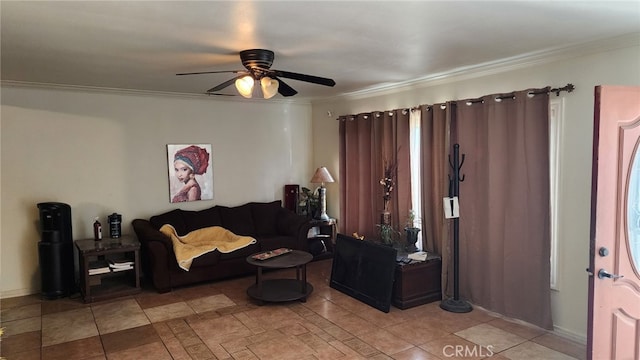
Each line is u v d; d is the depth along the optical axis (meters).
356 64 3.81
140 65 3.72
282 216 5.86
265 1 2.16
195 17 2.40
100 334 3.60
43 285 4.44
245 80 3.13
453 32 2.79
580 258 3.34
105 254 4.52
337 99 6.09
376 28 2.68
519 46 3.19
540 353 3.18
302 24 2.56
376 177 5.26
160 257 4.59
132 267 4.65
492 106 3.78
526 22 2.59
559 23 2.62
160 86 4.85
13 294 4.57
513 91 3.74
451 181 4.04
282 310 4.11
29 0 2.10
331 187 6.36
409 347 3.31
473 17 2.48
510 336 3.47
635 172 2.62
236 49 3.18
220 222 5.65
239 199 6.08
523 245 3.62
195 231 5.34
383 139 5.13
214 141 5.82
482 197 3.98
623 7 2.32
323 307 4.18
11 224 4.55
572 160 3.35
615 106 2.53
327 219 6.07
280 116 6.40
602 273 2.59
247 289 4.56
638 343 2.67
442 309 4.08
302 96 6.04
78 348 3.35
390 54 3.42
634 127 2.57
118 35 2.77
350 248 4.63
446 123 4.23
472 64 3.84
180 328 3.71
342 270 4.68
